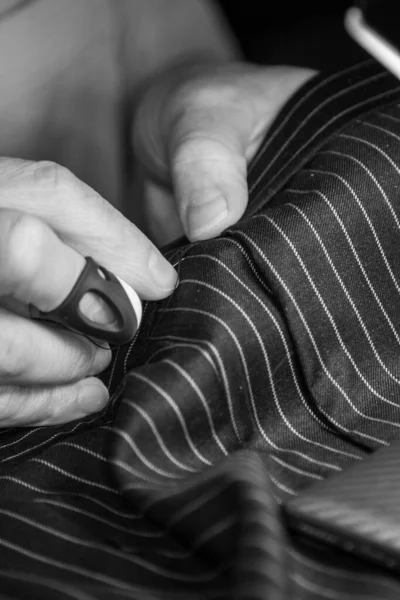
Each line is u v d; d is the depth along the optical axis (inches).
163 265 22.8
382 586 14.8
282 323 21.7
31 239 20.3
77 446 21.1
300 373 22.1
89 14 42.1
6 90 40.5
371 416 21.7
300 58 48.5
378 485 16.4
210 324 20.9
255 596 13.2
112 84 44.6
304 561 15.8
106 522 18.7
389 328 23.0
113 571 16.6
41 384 23.6
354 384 22.2
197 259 22.6
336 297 22.3
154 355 20.9
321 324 22.0
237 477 16.1
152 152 38.9
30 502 19.6
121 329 21.0
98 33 42.9
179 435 19.9
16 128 41.6
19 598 15.7
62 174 22.9
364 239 22.8
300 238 22.2
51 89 42.1
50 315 21.1
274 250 21.9
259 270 21.9
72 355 23.6
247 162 32.1
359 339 22.6
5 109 40.8
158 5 44.4
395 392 22.3
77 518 18.9
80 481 20.2
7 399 23.2
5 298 22.3
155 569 16.6
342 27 47.6
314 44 48.3
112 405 23.5
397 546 14.7
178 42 45.8
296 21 48.6
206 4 47.3
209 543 16.1
